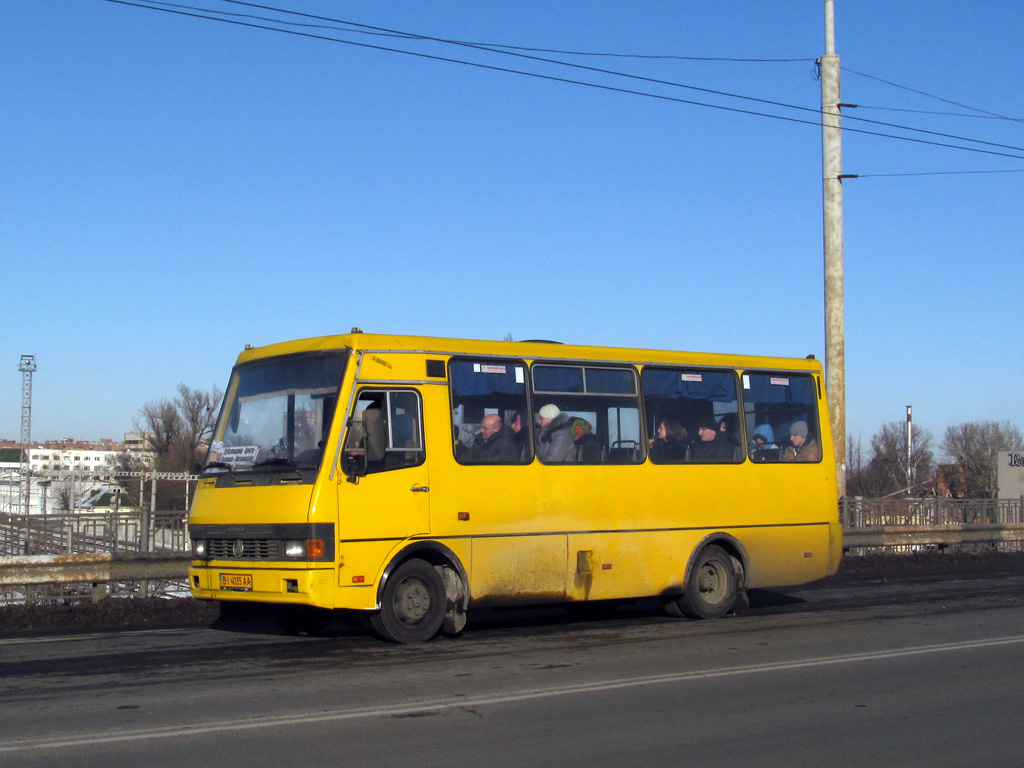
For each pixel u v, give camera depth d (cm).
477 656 1012
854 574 1948
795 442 1427
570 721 739
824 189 1883
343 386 1053
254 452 1096
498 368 1170
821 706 794
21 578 1260
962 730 725
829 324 1870
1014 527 2323
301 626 1190
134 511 1454
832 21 1891
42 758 634
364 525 1046
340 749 658
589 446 1229
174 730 704
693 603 1300
